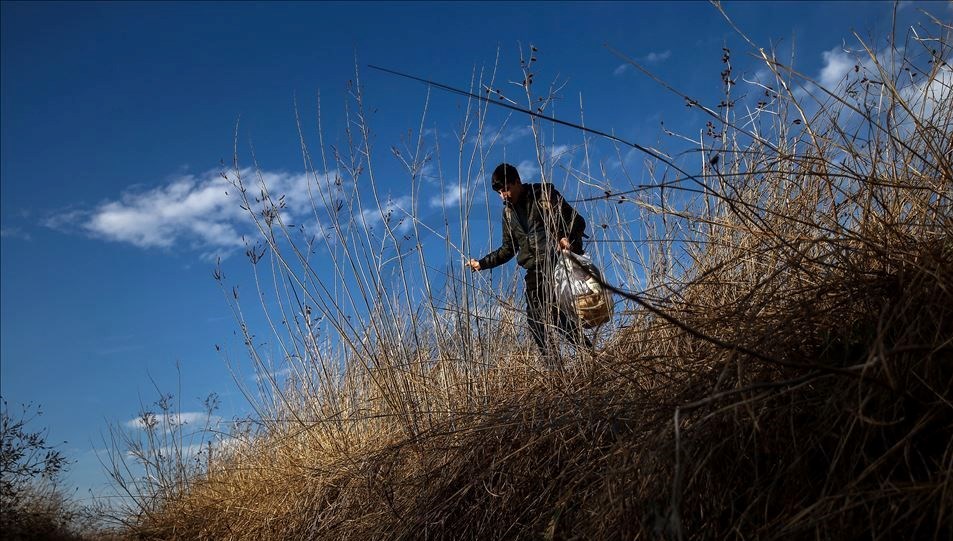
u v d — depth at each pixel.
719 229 2.83
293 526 3.92
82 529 6.21
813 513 1.66
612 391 2.62
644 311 2.57
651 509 1.86
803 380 1.59
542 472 2.72
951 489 1.51
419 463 3.39
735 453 1.92
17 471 5.24
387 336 4.20
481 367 3.84
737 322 2.21
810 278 2.28
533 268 4.32
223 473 5.68
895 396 1.73
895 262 2.02
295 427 4.81
